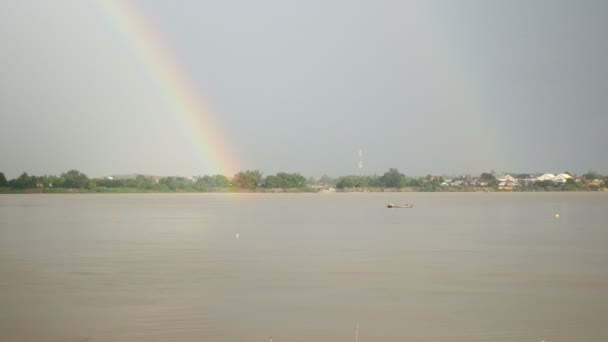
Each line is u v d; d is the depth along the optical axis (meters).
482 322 30.80
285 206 158.12
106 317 31.33
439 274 43.28
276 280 40.84
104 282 40.03
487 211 131.75
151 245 60.91
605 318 31.55
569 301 35.03
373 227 85.62
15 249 57.38
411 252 55.41
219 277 41.84
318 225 89.31
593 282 40.53
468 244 62.44
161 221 96.81
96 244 61.69
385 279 41.31
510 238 69.06
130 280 40.75
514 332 29.22
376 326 30.06
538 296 36.25
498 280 41.12
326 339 28.16
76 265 47.09
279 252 55.31
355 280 41.00
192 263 48.09
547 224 92.00
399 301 34.84
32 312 32.34
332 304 34.16
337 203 181.50
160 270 44.75
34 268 45.69
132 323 30.33
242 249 57.50
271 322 30.58
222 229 81.19
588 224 92.00
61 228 82.44
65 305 33.75
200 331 29.08
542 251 56.41
